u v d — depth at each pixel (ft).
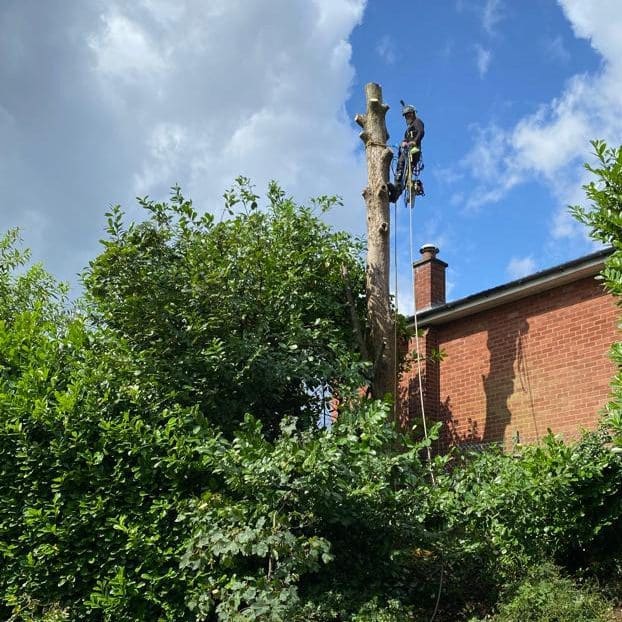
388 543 21.26
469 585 22.30
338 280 34.06
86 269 27.91
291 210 33.73
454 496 22.71
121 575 19.30
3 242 43.91
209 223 29.35
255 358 25.31
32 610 19.97
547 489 21.43
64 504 20.95
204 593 18.52
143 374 23.97
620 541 22.91
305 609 18.33
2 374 22.98
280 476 18.58
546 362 35.81
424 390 40.93
